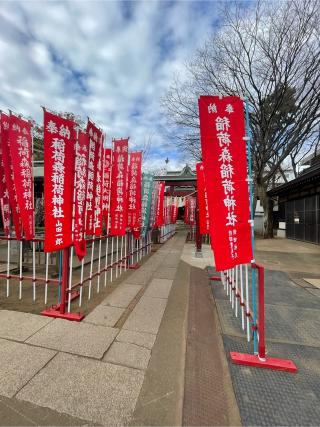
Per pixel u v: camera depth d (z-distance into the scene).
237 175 2.68
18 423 1.79
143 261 7.39
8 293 4.13
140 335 3.02
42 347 2.69
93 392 2.09
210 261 7.45
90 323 3.27
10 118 3.33
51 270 5.81
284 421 1.87
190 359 2.56
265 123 12.97
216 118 2.71
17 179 3.47
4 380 2.19
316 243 11.80
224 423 1.85
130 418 1.86
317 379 2.34
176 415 1.90
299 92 12.19
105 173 5.15
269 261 7.75
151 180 7.80
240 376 2.36
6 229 3.97
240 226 2.67
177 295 4.43
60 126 3.27
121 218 5.13
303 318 3.60
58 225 3.27
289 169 22.16
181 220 39.84
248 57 11.76
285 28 10.76
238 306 3.97
